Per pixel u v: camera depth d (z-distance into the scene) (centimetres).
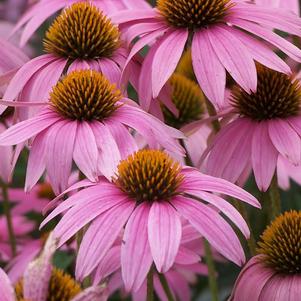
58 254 71
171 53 63
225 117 71
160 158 57
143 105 64
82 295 52
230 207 55
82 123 61
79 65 66
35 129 60
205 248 69
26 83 66
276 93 67
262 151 65
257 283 60
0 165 71
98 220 55
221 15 66
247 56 63
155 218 54
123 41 67
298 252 60
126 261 53
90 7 67
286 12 67
